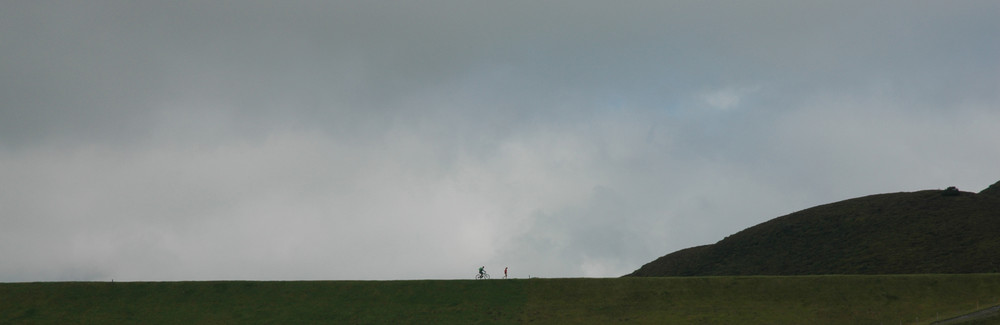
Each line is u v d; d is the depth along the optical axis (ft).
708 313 263.49
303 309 278.67
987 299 256.11
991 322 224.33
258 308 280.31
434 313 272.92
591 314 268.00
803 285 281.13
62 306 282.97
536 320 263.49
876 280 280.31
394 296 289.94
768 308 265.13
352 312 275.18
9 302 286.25
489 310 274.16
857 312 256.73
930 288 270.46
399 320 266.77
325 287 300.20
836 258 457.68
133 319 271.08
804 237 505.25
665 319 260.21
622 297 281.54
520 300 282.77
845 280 282.56
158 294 294.46
